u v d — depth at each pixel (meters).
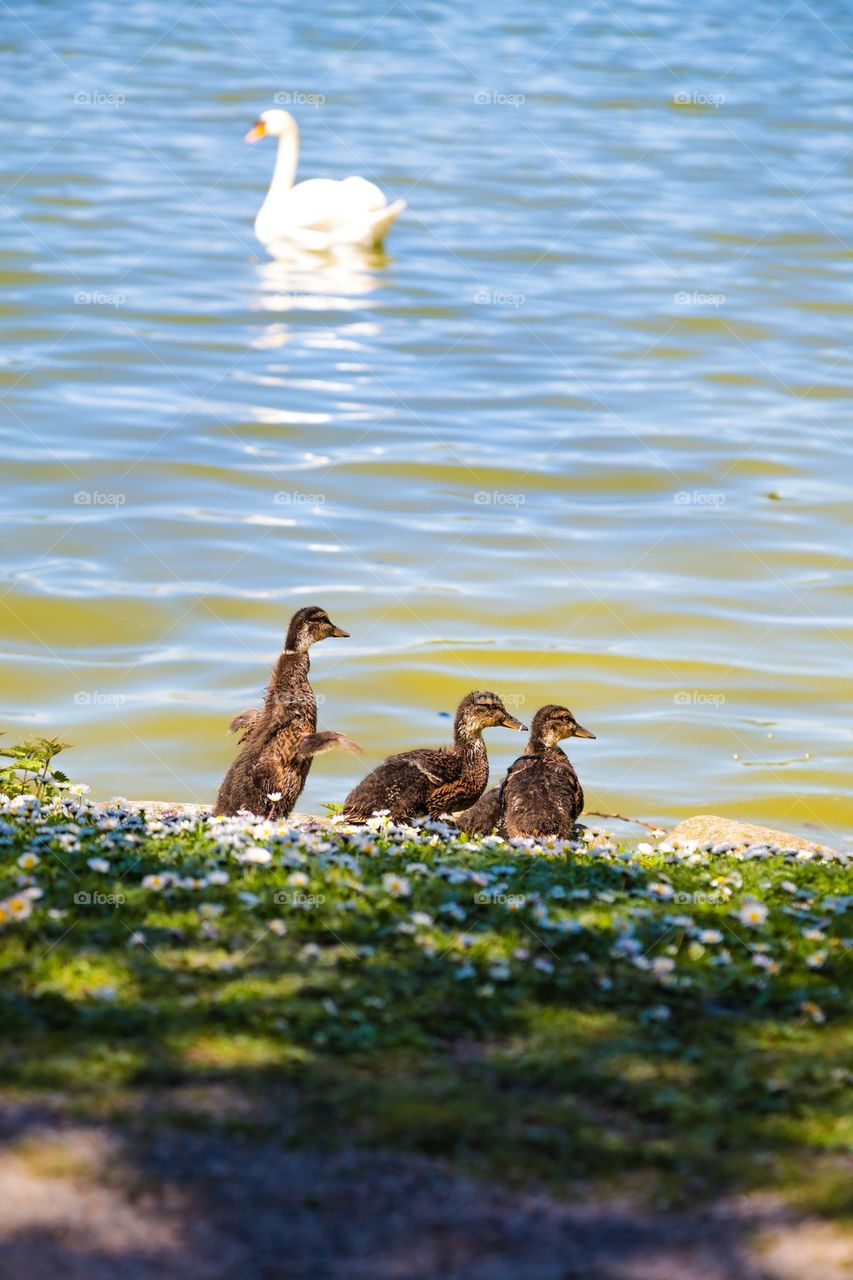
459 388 30.09
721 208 44.38
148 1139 6.66
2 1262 5.79
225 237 40.34
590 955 8.97
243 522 23.55
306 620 14.88
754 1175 6.74
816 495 25.62
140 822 11.30
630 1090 7.43
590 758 17.95
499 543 23.36
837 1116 7.30
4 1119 6.68
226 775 14.05
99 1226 6.08
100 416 27.50
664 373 31.45
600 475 26.11
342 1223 6.27
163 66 59.91
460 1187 6.56
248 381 29.84
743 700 19.36
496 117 54.09
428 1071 7.45
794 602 21.92
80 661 19.52
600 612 21.41
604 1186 6.63
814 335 34.03
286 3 75.06
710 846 12.42
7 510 23.48
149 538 22.86
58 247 38.03
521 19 73.50
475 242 40.53
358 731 18.33
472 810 14.34
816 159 50.25
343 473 25.62
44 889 9.22
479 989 8.29
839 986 8.90
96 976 8.05
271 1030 7.66
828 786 17.45
